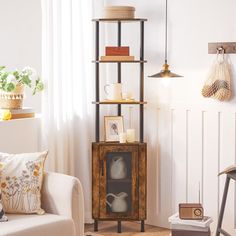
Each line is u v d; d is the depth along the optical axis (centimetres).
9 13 665
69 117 666
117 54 643
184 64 646
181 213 561
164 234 651
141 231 659
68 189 532
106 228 669
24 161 544
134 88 679
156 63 663
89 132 682
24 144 625
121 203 651
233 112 622
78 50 667
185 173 652
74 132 677
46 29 635
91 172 680
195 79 641
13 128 611
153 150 669
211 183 638
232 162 625
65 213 534
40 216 529
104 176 647
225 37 625
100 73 688
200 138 641
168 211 665
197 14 637
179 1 646
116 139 659
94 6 678
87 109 681
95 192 649
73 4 662
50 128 642
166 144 662
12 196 536
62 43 654
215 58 629
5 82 611
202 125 639
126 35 679
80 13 665
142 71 646
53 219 522
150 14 663
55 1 641
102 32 685
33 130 635
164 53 657
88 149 681
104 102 646
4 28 664
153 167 671
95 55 662
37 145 644
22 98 626
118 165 648
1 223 512
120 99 654
